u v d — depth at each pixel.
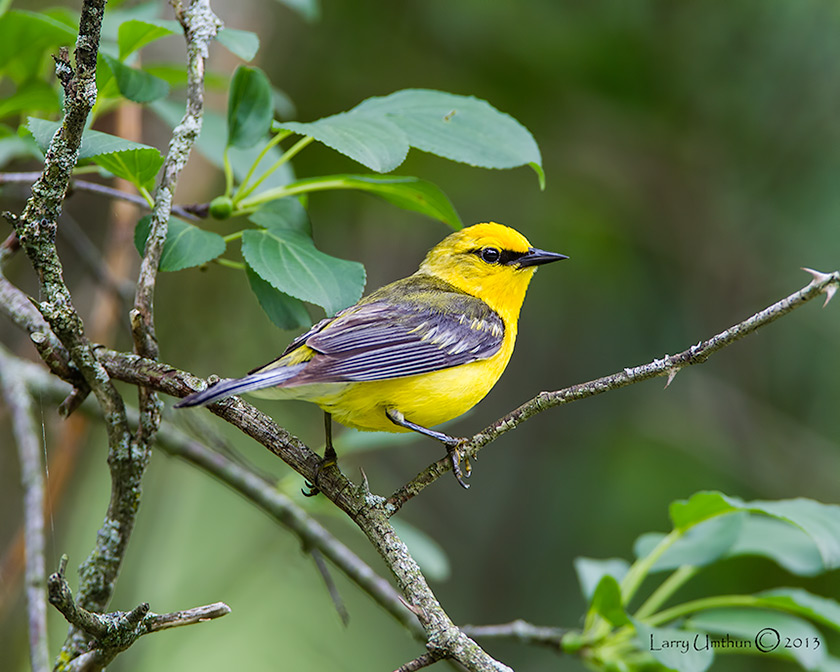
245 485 8.26
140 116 10.12
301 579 12.34
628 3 13.45
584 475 12.97
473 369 7.45
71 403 5.87
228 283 12.70
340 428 12.84
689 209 14.10
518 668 12.22
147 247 5.79
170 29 6.20
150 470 11.55
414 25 13.35
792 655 7.45
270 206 6.72
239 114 6.54
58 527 10.27
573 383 13.70
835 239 13.61
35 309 6.19
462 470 5.64
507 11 13.26
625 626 7.49
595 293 13.71
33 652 6.59
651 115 14.07
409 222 13.69
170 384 5.61
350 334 6.91
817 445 13.42
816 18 13.48
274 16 12.19
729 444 13.49
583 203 13.94
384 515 5.48
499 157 6.39
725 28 13.60
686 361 5.17
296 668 11.94
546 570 12.64
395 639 12.36
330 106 13.45
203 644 11.75
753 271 13.92
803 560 7.74
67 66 4.84
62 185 5.08
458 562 13.05
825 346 13.71
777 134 13.90
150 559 11.36
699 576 11.58
